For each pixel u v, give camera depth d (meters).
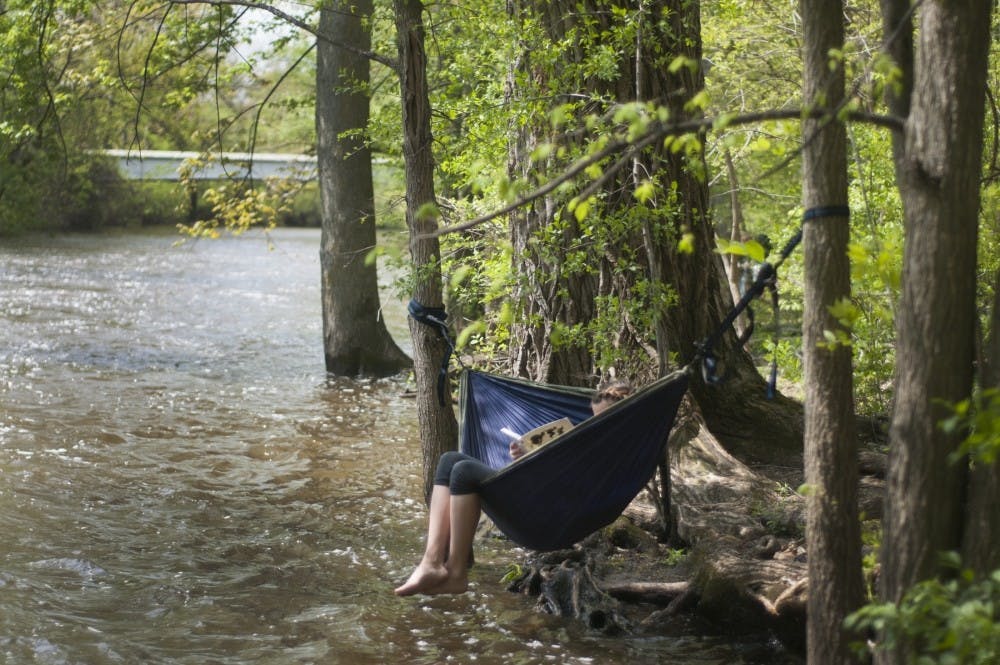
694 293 8.17
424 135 6.38
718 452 7.47
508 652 5.53
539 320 7.74
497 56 8.55
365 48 13.78
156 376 13.61
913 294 3.62
